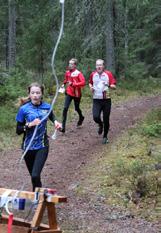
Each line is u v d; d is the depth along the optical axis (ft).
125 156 36.04
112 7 78.13
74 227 23.39
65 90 47.55
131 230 23.02
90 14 76.95
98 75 41.81
